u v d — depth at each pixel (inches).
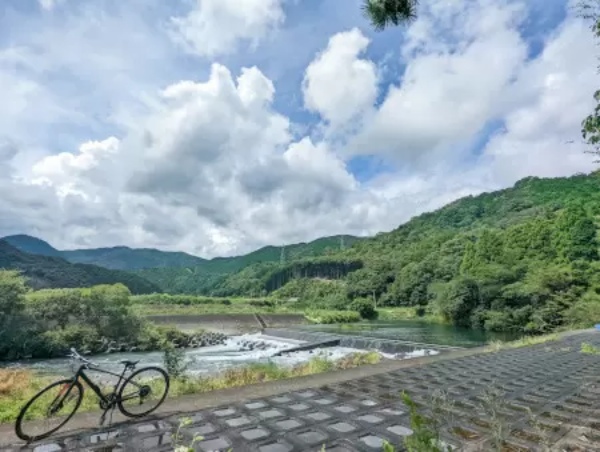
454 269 2439.7
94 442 173.2
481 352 469.1
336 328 1697.8
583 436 178.5
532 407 225.0
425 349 934.4
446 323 1882.4
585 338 642.8
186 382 333.7
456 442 168.1
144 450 165.2
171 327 1338.6
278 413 214.1
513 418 204.2
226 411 217.5
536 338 639.1
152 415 210.1
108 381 213.5
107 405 195.6
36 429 178.7
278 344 1251.8
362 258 4170.8
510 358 417.1
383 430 187.0
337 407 224.8
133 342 1199.6
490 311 1557.6
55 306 1147.9
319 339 1214.9
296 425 194.2
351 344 1125.7
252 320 1908.2
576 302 1259.2
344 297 2947.8
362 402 235.5
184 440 175.2
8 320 1022.4
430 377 309.7
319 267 4291.3
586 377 311.6
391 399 241.8
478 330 1553.9
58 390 187.6
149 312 1884.8
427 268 2630.4
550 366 364.5
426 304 2539.4
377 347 1044.5
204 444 171.0
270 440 175.3
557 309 1301.7
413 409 63.5
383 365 367.6
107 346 1158.3
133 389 204.5
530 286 1432.1
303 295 3486.7
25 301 1091.9
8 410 254.5
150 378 217.6
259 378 353.7
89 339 1123.3
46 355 1059.3
